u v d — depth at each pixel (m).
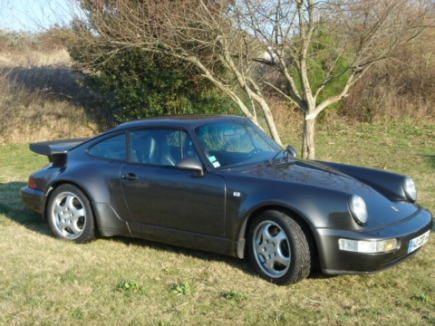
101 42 10.73
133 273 4.83
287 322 3.83
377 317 3.90
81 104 17.31
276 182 4.68
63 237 5.88
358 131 16.33
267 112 9.60
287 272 4.48
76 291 4.39
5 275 4.73
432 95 18.14
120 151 5.65
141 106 14.62
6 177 10.06
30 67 19.08
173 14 9.16
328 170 5.29
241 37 8.81
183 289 4.40
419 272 4.84
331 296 4.33
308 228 4.46
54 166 6.19
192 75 13.50
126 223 5.48
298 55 9.07
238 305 4.12
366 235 4.28
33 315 3.92
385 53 8.72
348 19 8.53
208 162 5.04
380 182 5.29
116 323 3.82
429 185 8.94
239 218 4.71
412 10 8.44
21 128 15.57
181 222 5.11
